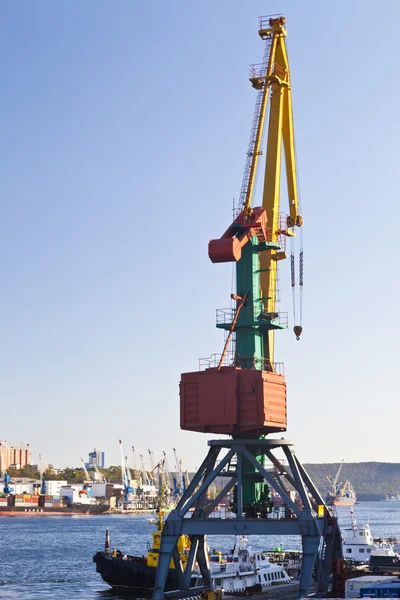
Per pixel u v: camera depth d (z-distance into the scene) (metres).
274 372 80.56
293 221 95.25
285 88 93.25
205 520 74.25
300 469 79.00
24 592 113.50
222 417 74.75
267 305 85.62
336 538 78.06
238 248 78.12
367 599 58.78
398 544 132.75
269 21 91.50
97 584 122.00
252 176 83.62
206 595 75.56
